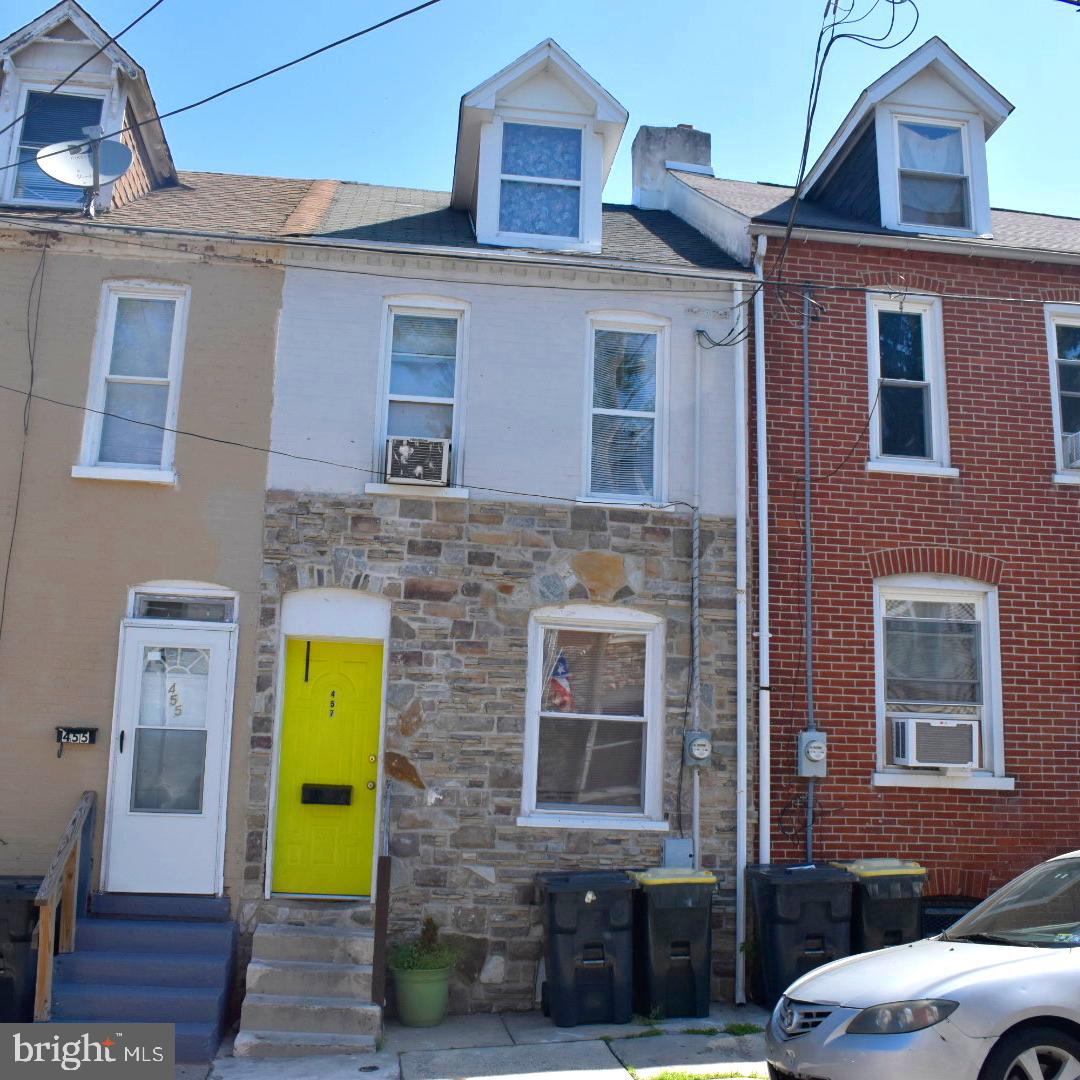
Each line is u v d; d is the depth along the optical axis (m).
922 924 10.05
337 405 10.23
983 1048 5.52
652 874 9.06
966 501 10.80
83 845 9.23
